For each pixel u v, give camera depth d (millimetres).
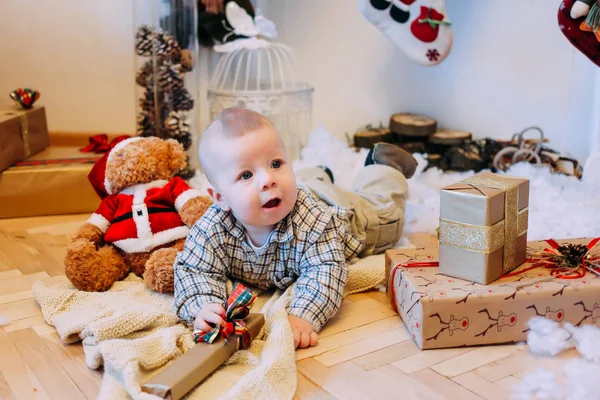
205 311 1092
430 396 957
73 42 2410
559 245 1267
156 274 1313
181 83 2174
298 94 2379
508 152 2240
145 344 1042
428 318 1079
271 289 1333
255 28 2246
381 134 2432
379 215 1488
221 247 1213
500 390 967
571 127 2285
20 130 2002
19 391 1002
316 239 1204
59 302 1271
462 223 1110
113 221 1435
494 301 1079
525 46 2324
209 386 990
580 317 1105
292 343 1042
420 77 2564
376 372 1029
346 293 1330
